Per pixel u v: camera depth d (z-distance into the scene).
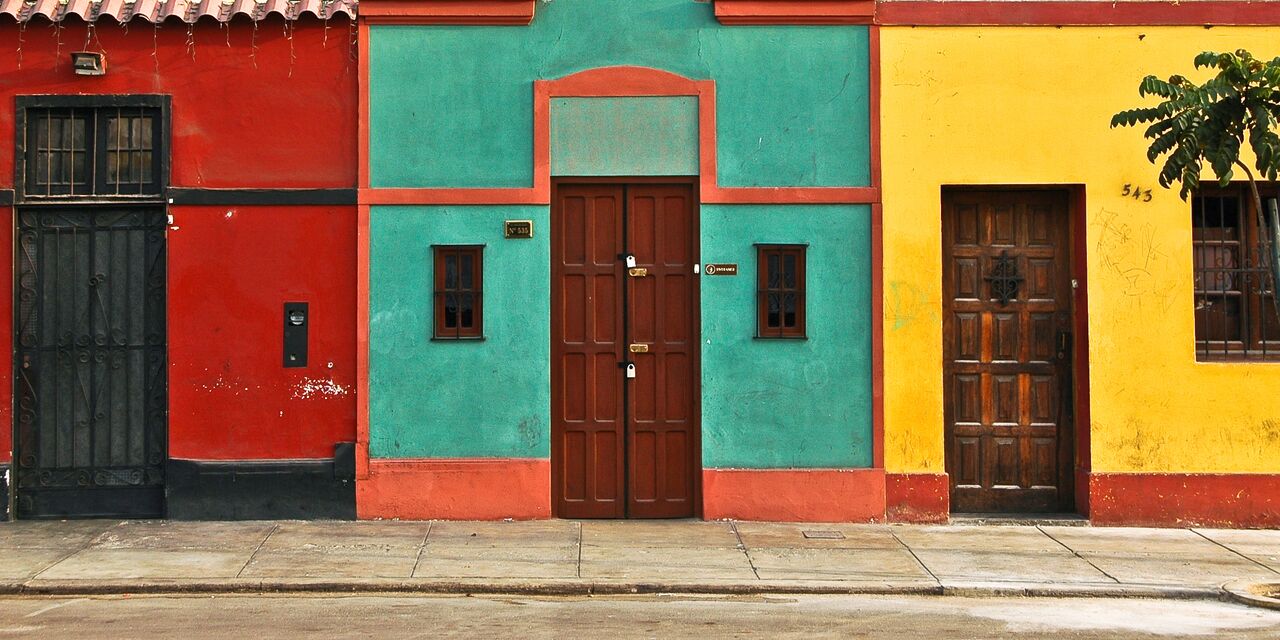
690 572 8.09
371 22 9.62
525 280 9.61
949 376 9.93
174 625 6.79
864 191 9.63
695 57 9.70
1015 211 9.95
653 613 7.16
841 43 9.72
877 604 7.49
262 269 9.55
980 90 9.71
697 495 9.72
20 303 9.51
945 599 7.68
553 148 9.67
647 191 9.76
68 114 9.55
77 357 9.55
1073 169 9.68
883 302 9.64
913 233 9.66
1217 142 7.88
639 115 9.69
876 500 9.62
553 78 9.67
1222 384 9.65
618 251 9.73
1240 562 8.55
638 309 9.74
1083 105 9.71
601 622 6.91
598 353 9.73
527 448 9.61
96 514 9.55
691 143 9.68
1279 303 8.02
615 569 8.14
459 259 9.63
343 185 9.60
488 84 9.66
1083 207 9.73
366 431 9.55
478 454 9.61
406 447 9.58
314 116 9.59
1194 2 9.73
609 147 9.67
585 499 9.72
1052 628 6.87
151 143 9.57
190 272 9.51
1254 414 9.66
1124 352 9.66
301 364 9.55
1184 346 9.66
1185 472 9.66
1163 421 9.66
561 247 9.73
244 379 9.53
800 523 9.59
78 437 9.55
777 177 9.68
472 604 7.39
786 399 9.66
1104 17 9.70
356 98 9.61
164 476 9.54
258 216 9.55
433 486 9.55
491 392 9.59
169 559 8.32
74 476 9.52
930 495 9.62
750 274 9.64
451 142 9.64
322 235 9.58
